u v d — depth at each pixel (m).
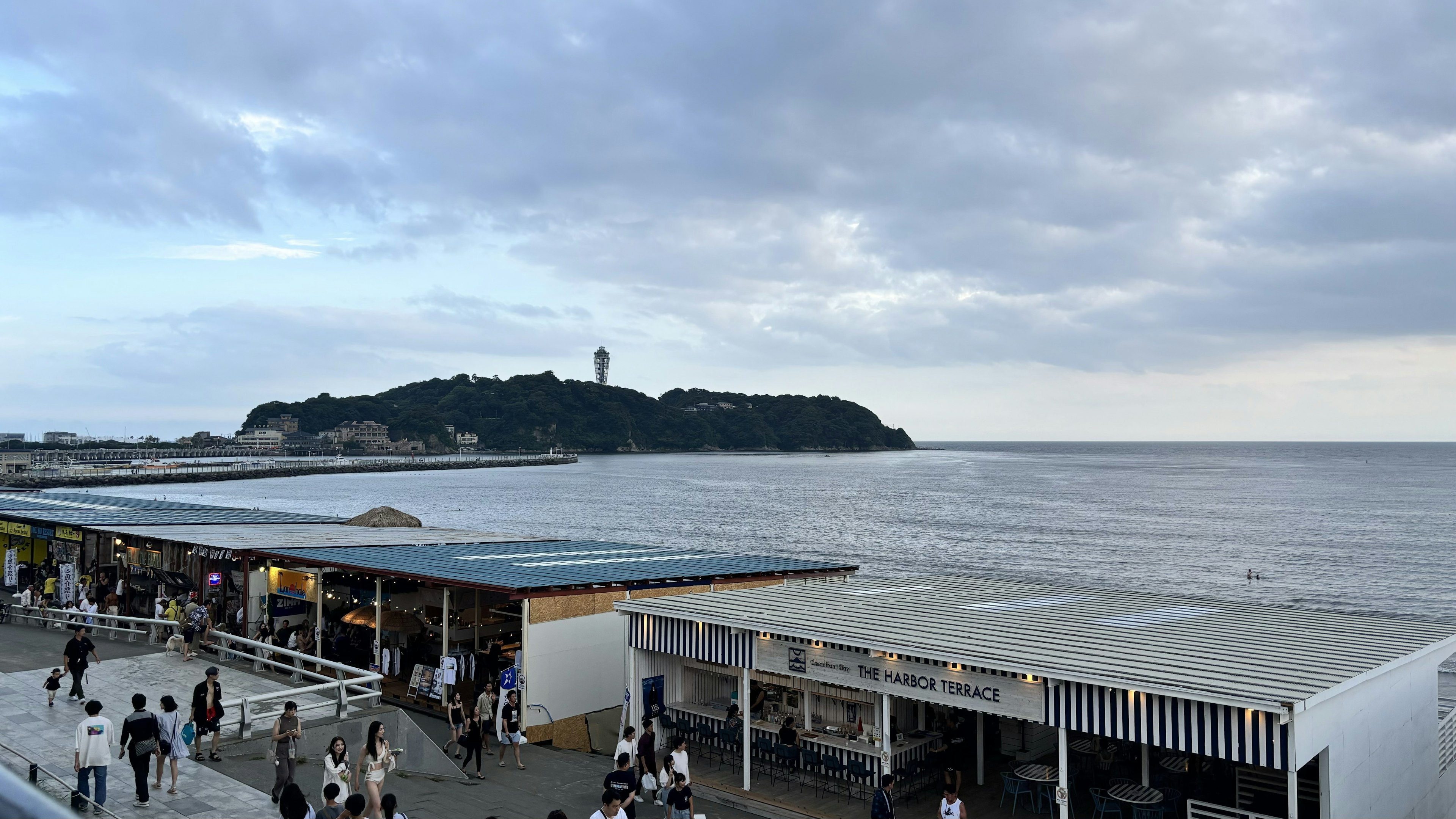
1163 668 16.45
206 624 26.89
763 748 22.33
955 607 22.83
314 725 19.67
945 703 18.00
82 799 15.34
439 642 28.58
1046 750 22.39
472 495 189.00
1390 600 71.06
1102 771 20.28
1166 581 80.31
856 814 19.23
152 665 25.69
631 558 32.88
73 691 21.98
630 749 19.16
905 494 195.62
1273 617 21.59
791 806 19.62
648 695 23.77
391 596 29.42
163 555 34.62
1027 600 24.08
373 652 29.56
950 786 15.93
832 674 19.69
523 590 24.23
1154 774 19.41
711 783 21.22
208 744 19.28
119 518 40.00
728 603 23.36
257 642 25.25
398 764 20.55
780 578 31.14
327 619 31.27
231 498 177.00
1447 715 21.73
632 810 17.44
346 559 29.27
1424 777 18.78
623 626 26.50
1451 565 88.94
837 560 92.00
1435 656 19.38
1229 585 77.94
